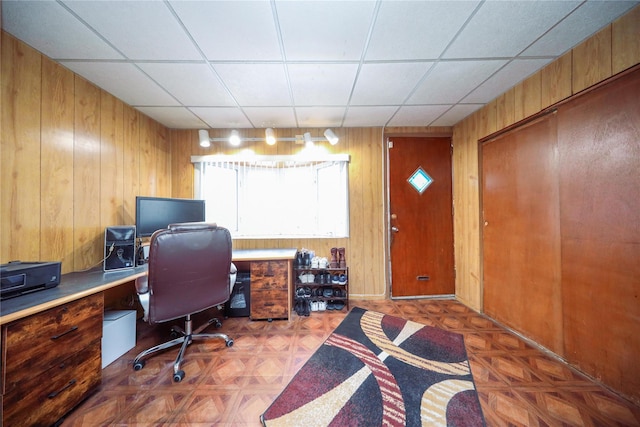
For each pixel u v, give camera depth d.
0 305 1.14
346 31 1.47
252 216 3.04
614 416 1.26
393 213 3.10
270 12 1.32
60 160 1.75
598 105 1.50
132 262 1.96
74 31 1.43
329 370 1.64
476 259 2.65
